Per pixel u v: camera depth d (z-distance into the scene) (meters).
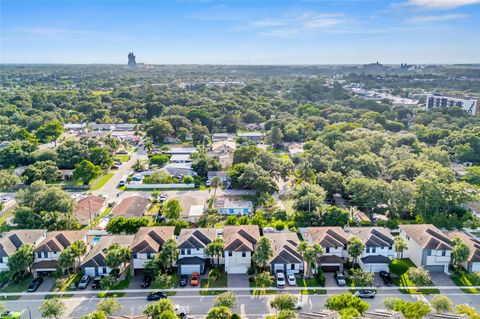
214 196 122.25
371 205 103.44
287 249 78.69
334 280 75.31
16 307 66.88
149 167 153.12
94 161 149.75
